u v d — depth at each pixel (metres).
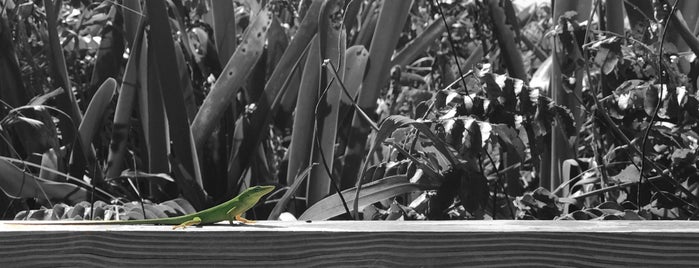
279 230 1.69
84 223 1.92
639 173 3.70
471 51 6.39
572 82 3.85
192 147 4.25
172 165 4.03
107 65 4.89
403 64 5.13
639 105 3.55
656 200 3.67
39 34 5.59
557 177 4.27
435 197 3.43
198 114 4.37
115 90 4.59
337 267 1.66
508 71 4.66
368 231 1.65
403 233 1.63
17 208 4.42
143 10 4.64
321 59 4.20
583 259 1.59
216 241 1.70
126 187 4.77
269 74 5.01
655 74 3.80
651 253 1.57
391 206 3.61
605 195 4.11
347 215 3.81
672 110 3.46
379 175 3.97
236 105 4.93
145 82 4.49
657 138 3.68
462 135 3.23
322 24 4.20
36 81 4.88
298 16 5.64
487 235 1.61
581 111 4.36
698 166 3.74
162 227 1.80
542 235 1.61
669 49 3.96
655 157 3.94
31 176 3.96
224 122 4.64
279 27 5.03
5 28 4.56
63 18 5.80
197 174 4.25
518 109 3.43
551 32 3.91
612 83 3.99
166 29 4.16
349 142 4.36
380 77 4.43
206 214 1.99
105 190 4.31
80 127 4.36
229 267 1.69
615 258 1.58
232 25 4.92
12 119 4.01
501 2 4.75
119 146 4.45
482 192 3.41
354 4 4.84
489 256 1.61
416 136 3.55
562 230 1.61
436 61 5.44
